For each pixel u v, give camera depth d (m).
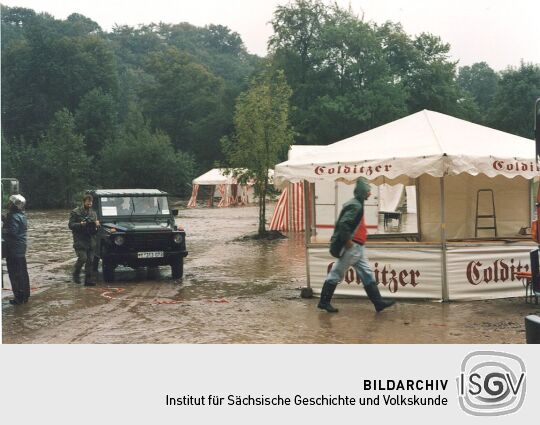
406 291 10.50
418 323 8.87
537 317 5.32
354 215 9.52
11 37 114.50
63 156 64.31
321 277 11.03
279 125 24.66
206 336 8.30
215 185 59.22
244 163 24.77
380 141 11.08
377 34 72.25
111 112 88.25
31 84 94.06
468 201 12.93
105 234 13.44
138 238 13.37
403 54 71.56
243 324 9.02
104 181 72.06
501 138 11.26
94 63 100.75
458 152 10.02
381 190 31.69
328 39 65.69
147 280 13.68
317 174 10.80
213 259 17.58
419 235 13.47
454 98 71.56
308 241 11.13
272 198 26.75
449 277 10.34
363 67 66.19
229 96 88.44
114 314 9.87
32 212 53.00
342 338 8.09
